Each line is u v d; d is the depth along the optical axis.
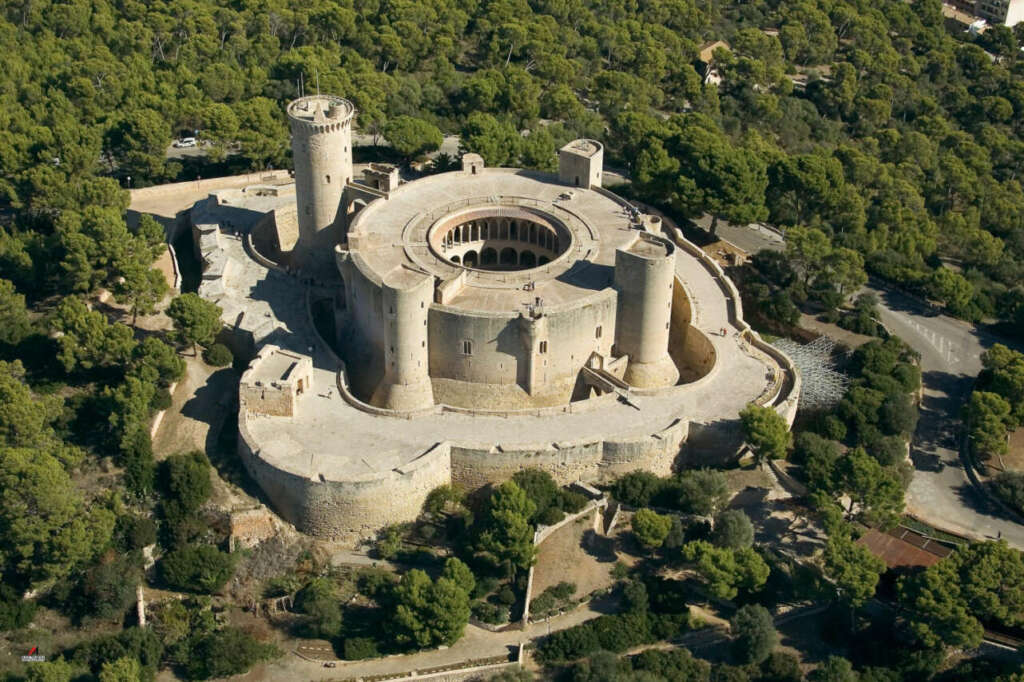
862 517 189.62
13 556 175.50
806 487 195.75
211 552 179.38
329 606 172.75
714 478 186.38
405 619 166.25
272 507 186.75
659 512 187.00
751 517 190.62
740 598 177.50
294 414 194.12
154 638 171.25
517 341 198.25
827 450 196.50
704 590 176.50
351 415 195.50
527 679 166.12
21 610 175.00
